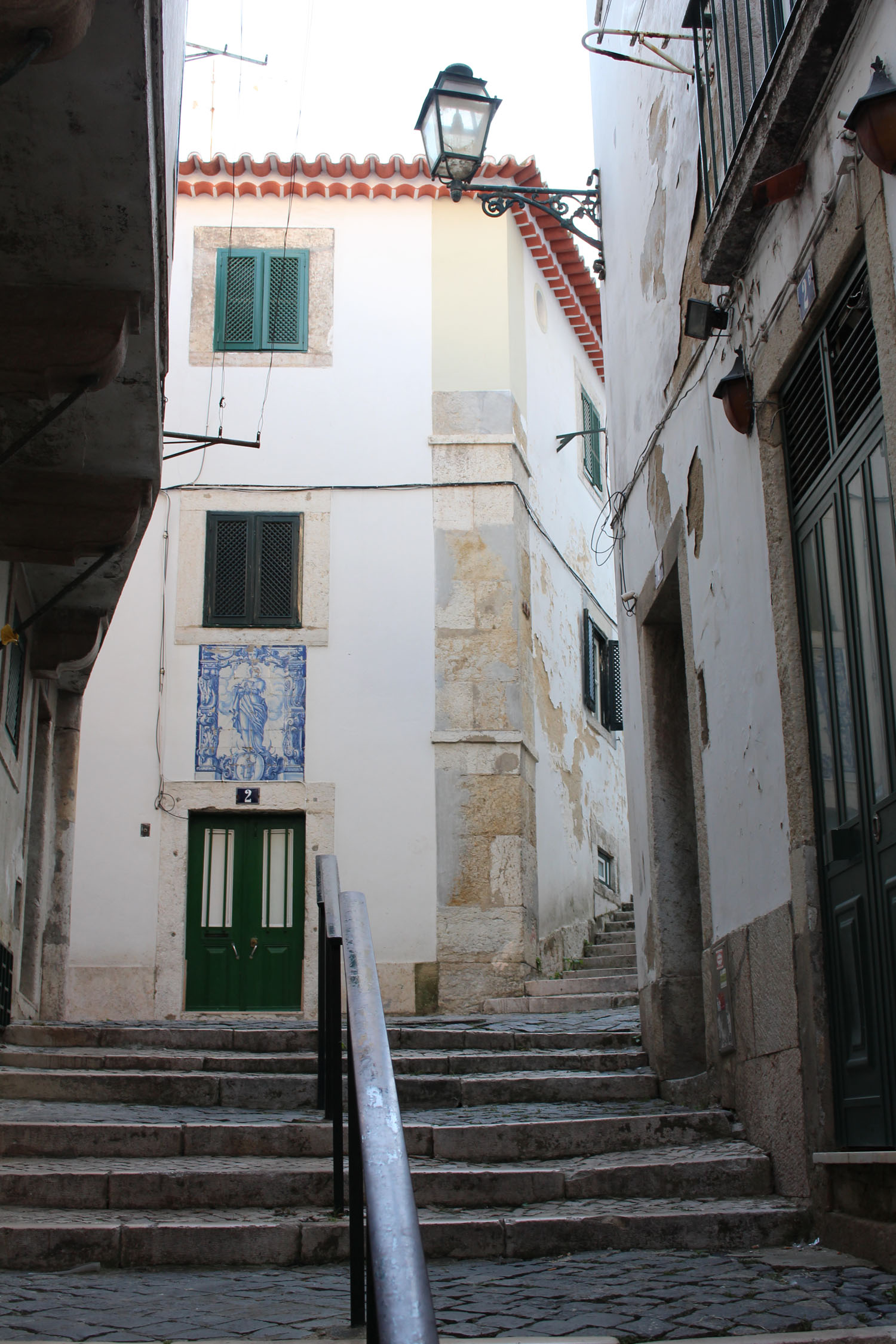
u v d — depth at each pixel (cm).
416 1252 180
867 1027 424
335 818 1335
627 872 1759
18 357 538
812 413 493
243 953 1302
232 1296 362
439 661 1381
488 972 1305
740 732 563
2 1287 373
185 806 1327
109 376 552
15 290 542
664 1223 438
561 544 1605
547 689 1489
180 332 1454
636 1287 371
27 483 667
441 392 1454
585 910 1545
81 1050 692
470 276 1495
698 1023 679
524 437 1495
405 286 1484
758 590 539
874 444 431
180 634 1369
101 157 488
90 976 1282
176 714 1349
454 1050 728
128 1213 450
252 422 1434
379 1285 173
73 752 1084
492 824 1344
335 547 1404
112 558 791
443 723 1366
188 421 1427
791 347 495
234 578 1389
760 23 525
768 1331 321
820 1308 340
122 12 436
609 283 892
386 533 1412
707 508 620
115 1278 389
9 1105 583
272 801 1334
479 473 1434
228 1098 604
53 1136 515
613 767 1750
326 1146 522
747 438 553
